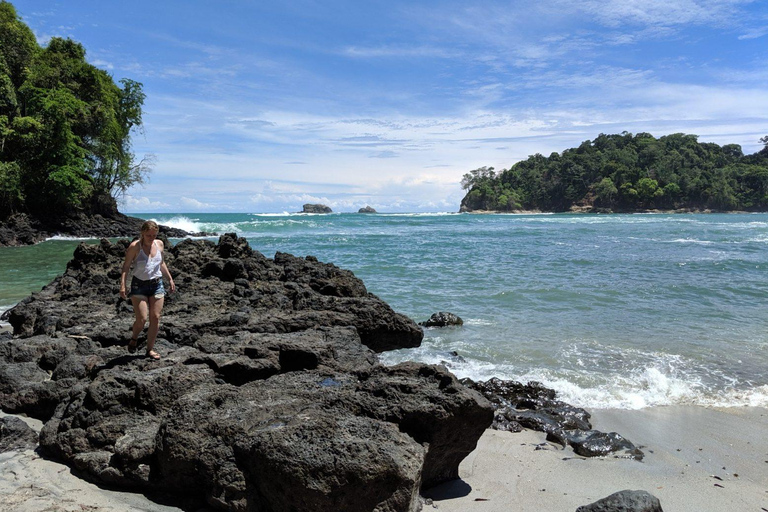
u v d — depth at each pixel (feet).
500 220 263.90
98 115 146.92
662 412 22.89
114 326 26.86
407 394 15.38
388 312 32.09
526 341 33.96
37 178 130.62
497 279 59.41
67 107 131.54
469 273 64.34
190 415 14.73
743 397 24.57
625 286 54.08
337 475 12.42
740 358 30.32
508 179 598.75
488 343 33.60
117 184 161.27
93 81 151.12
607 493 15.88
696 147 556.92
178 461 14.06
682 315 41.34
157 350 23.16
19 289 53.47
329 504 12.46
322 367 20.10
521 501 15.23
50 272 66.69
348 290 38.86
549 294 49.88
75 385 18.98
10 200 123.95
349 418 14.12
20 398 19.77
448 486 16.16
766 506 15.37
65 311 31.76
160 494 14.53
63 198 133.90
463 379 25.90
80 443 15.74
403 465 12.85
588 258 80.59
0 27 132.16
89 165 146.72
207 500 13.78
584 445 19.01
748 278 59.47
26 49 136.87
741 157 545.03
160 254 20.57
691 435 20.56
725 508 15.19
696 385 26.05
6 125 127.24
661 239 119.55
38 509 12.72
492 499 15.35
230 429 14.19
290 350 20.47
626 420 22.04
